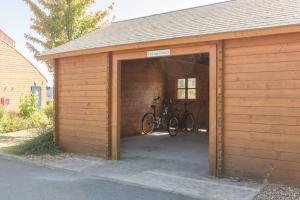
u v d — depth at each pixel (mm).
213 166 7074
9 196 5875
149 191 6160
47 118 16766
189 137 12797
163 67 15000
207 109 14555
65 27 15031
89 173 7449
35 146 9875
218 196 5781
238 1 9617
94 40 9750
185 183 6562
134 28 9867
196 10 10039
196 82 14766
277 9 7395
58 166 8102
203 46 7188
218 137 6969
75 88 9664
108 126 8836
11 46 21531
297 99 6082
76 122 9648
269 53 6375
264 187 6172
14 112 18469
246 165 6672
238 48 6742
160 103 14812
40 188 6344
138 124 13508
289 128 6172
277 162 6309
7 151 10008
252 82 6582
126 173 7383
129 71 12969
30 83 22938
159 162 8438
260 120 6496
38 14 14953
